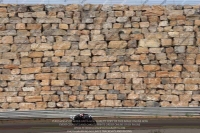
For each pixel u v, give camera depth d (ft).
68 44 225.56
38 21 225.97
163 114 221.05
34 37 225.56
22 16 225.76
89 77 225.35
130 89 224.74
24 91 224.33
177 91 224.74
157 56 225.35
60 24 225.97
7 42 224.94
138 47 225.56
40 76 224.94
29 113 220.84
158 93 224.74
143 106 224.12
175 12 226.58
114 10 226.58
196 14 226.58
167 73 225.35
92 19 226.38
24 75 224.94
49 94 224.53
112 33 225.56
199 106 223.92
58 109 221.66
